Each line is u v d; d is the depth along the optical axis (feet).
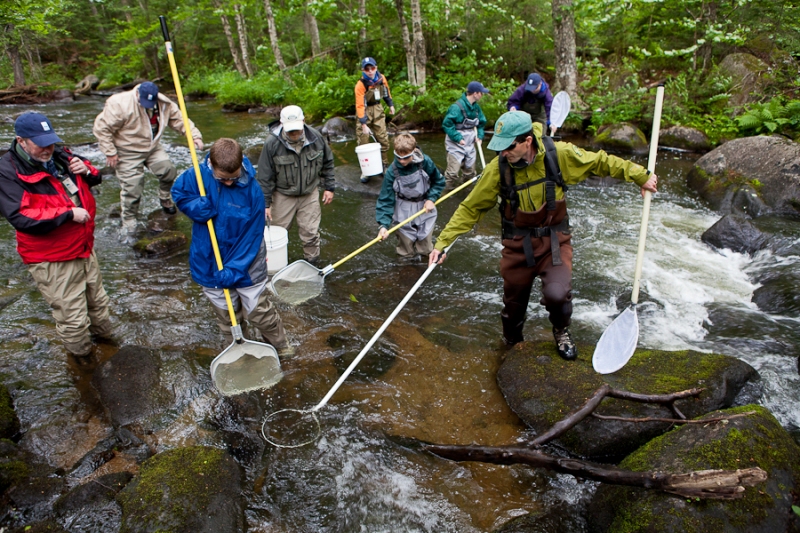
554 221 11.06
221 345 14.15
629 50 35.58
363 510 9.33
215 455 9.92
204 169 10.87
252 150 30.48
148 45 83.10
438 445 10.31
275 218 17.39
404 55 48.21
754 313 14.89
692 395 10.37
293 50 69.05
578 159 10.44
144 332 14.57
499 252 19.42
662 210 23.13
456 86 41.83
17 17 63.46
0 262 18.81
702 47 36.27
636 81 34.53
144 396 11.84
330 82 44.93
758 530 7.67
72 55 95.09
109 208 23.76
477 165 30.27
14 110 54.85
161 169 21.58
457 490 9.70
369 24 50.62
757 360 12.78
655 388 10.76
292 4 55.01
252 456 10.52
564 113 14.30
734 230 19.11
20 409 11.71
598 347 11.32
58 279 12.14
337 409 11.73
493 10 41.96
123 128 20.11
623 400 10.68
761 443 8.61
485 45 44.24
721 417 9.10
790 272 16.24
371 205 24.16
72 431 11.07
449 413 11.62
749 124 29.14
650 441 9.48
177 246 20.10
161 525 8.47
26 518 9.02
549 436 9.87
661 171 28.07
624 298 15.99
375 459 10.39
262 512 9.30
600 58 44.06
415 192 17.12
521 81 44.75
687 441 8.90
